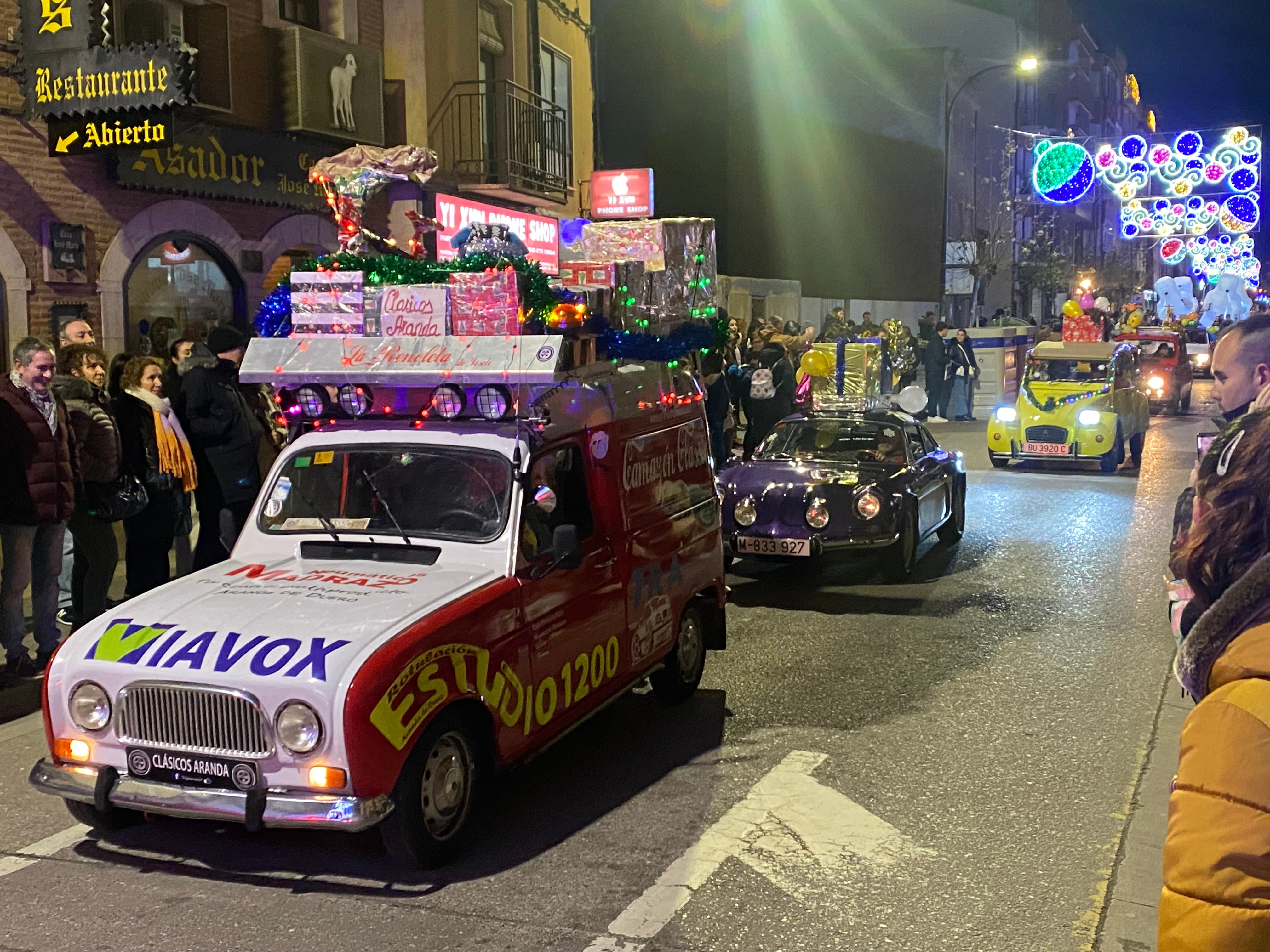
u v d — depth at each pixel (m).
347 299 5.68
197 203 12.70
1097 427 17.02
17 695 6.96
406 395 5.65
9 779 5.73
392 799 4.39
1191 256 79.50
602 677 5.75
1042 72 57.28
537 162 19.08
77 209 11.27
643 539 6.18
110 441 7.60
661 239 6.92
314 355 5.63
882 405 11.73
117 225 11.70
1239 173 31.02
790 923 4.18
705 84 33.97
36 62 10.33
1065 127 63.69
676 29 34.19
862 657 7.84
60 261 11.05
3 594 7.11
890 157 40.81
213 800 4.34
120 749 4.52
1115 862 4.66
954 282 45.34
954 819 5.13
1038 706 6.73
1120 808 5.23
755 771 5.75
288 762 4.28
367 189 6.53
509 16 18.81
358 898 4.40
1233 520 1.57
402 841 4.47
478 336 5.45
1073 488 15.94
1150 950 3.89
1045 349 18.16
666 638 6.42
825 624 8.75
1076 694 6.97
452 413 5.44
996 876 4.56
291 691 4.24
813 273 37.97
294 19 14.46
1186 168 31.61
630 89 34.97
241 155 13.05
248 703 4.29
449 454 5.46
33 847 4.92
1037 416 17.31
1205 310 81.12
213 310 13.16
